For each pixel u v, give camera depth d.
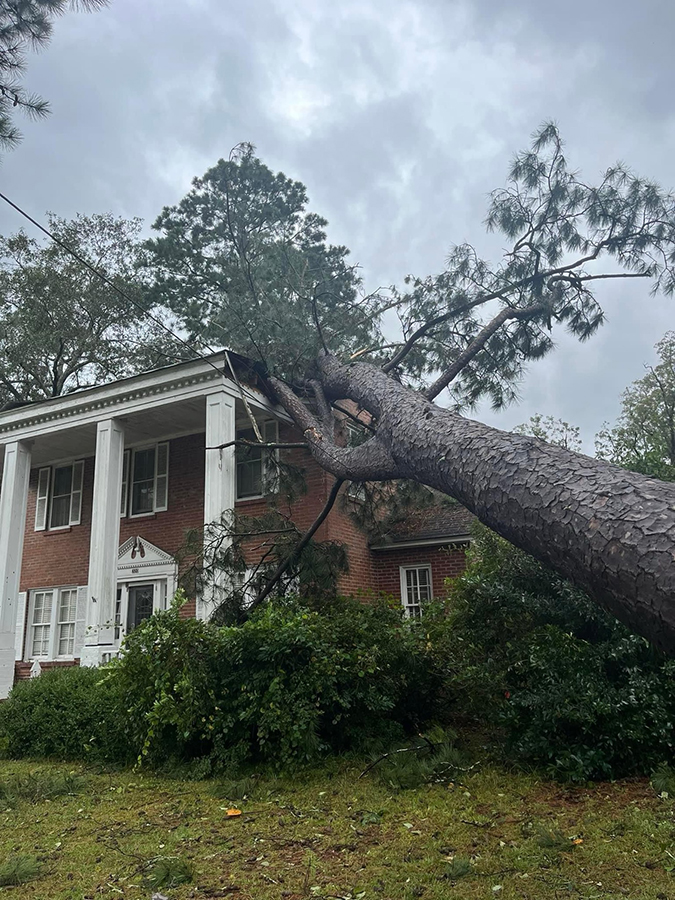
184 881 3.55
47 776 6.14
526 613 6.40
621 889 3.25
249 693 6.18
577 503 2.54
